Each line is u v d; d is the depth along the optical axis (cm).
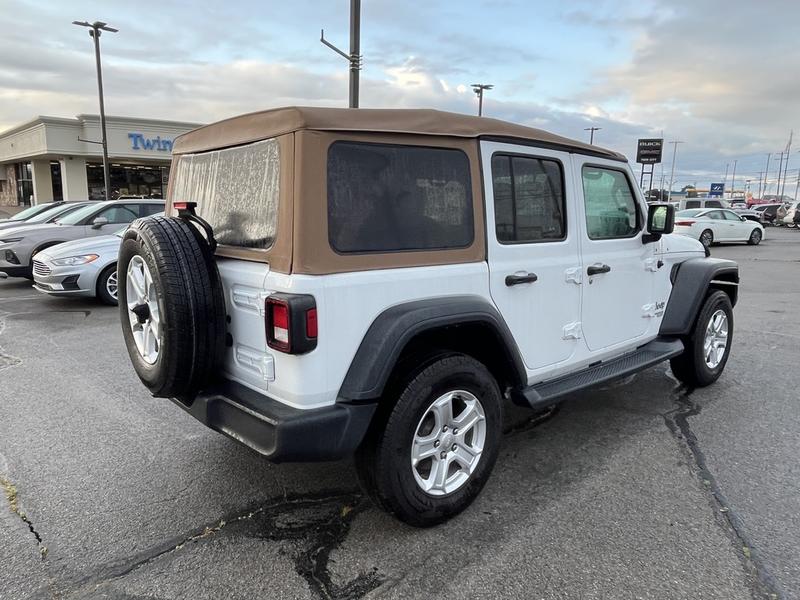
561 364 362
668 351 440
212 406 274
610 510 305
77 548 273
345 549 271
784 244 2277
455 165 294
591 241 375
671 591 242
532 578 250
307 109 245
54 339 675
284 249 246
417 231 279
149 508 307
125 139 3350
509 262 319
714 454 374
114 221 1073
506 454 374
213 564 260
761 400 475
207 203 312
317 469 351
